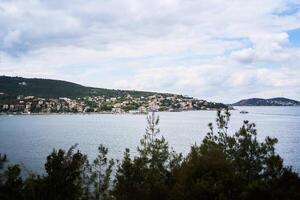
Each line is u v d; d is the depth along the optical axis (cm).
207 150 1424
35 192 1116
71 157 1219
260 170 1389
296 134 11894
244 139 1451
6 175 1148
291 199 1093
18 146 8906
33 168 5628
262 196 1105
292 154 6788
